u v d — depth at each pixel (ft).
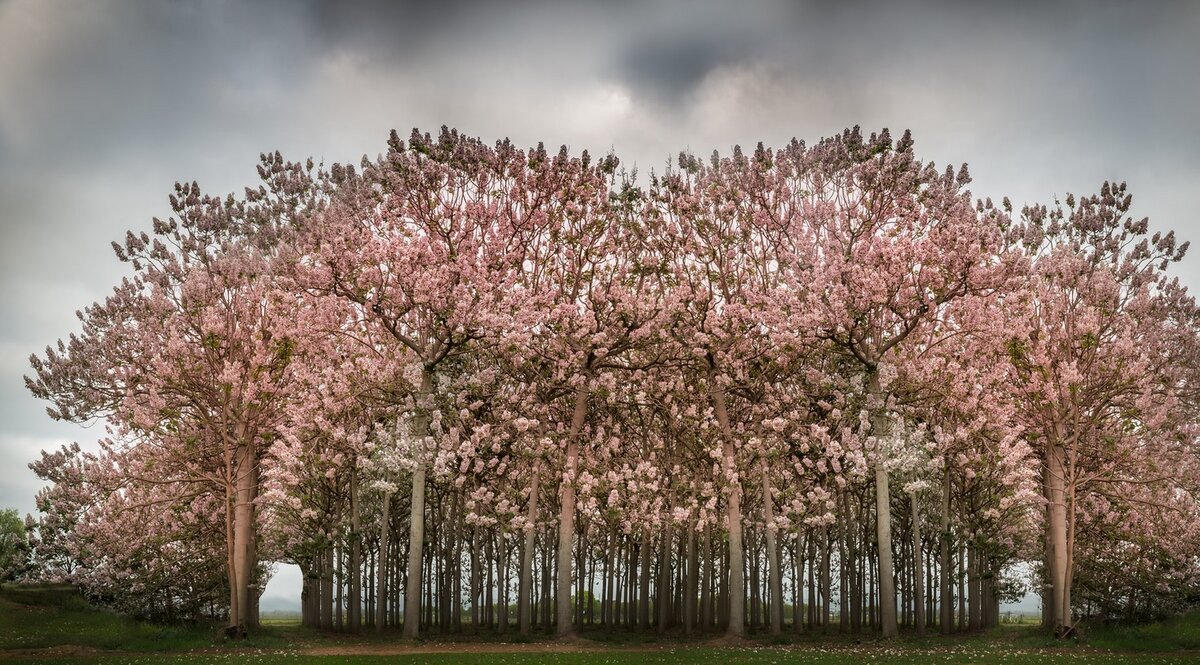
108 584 123.65
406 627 113.09
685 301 122.21
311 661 84.23
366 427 121.90
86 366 122.11
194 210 122.11
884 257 112.47
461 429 122.31
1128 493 113.80
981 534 115.44
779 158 130.72
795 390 126.52
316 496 122.93
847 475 120.78
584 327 119.03
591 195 126.82
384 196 129.08
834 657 88.43
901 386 118.93
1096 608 122.01
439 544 136.56
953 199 122.83
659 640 121.08
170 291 119.55
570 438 121.19
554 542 143.33
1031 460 105.50
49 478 130.72
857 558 138.82
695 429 121.29
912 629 132.57
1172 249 115.24
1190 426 113.19
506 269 124.26
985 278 109.70
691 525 126.93
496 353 119.65
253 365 110.63
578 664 81.41
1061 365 105.50
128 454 123.34
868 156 124.36
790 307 118.62
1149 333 114.52
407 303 115.03
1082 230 116.26
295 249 119.85
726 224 126.21
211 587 120.06
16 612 125.18
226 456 109.29
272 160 127.34
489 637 118.73
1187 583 112.68
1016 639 108.68
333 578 135.13
